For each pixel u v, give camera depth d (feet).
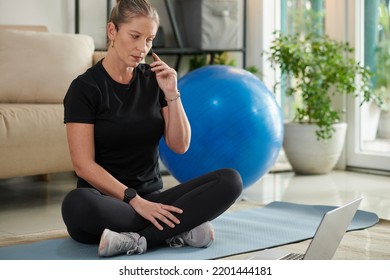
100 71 8.68
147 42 8.42
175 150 9.18
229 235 9.84
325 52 16.28
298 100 18.71
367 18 17.01
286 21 19.17
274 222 10.85
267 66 19.29
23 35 14.85
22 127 12.59
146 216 8.50
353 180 15.87
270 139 12.44
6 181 16.21
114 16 8.43
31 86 14.40
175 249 8.91
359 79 17.15
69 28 17.53
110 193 8.52
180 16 19.17
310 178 16.24
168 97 8.91
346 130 17.37
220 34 18.48
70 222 8.60
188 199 8.66
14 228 11.14
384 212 12.11
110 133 8.62
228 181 8.70
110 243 8.30
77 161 8.47
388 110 16.70
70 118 8.50
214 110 12.12
